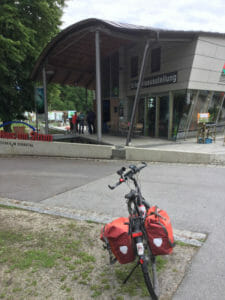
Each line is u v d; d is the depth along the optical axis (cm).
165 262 340
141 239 265
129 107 1744
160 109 1476
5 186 760
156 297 255
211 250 366
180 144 1227
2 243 402
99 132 1218
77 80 2153
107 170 909
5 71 1570
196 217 481
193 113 1363
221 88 1399
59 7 1783
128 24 1126
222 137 1457
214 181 707
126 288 294
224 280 301
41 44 1800
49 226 462
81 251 375
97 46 1102
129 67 1678
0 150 1421
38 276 320
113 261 305
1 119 1878
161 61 1405
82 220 487
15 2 1552
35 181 803
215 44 1248
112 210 538
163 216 297
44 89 1589
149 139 1440
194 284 296
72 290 294
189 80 1248
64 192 679
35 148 1317
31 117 3052
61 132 2162
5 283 309
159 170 858
